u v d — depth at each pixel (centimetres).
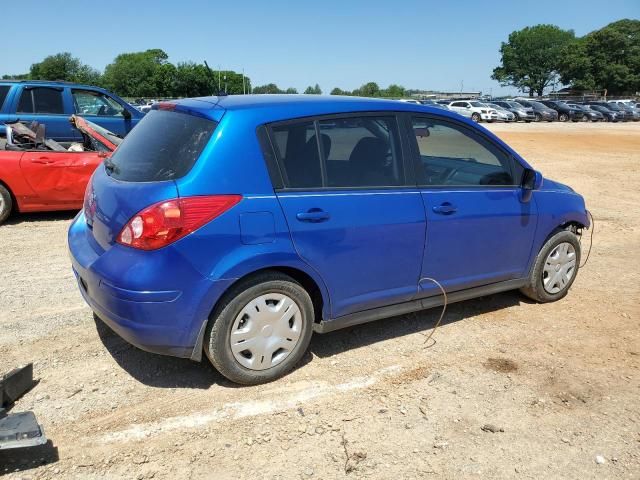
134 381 366
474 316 494
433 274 423
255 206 335
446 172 430
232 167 333
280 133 353
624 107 5269
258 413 336
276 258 341
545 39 11919
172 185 321
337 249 366
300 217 349
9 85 1034
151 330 323
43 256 625
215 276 326
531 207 477
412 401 356
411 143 409
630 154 2080
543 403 360
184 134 348
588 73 10425
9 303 486
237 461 296
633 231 839
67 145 880
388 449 310
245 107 351
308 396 356
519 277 493
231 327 343
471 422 337
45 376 369
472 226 434
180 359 395
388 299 403
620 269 647
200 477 284
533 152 2094
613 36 10156
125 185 342
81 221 413
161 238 314
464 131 441
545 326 478
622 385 386
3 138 887
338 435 320
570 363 414
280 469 291
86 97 1109
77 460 291
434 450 310
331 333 446
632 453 314
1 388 325
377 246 384
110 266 324
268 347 357
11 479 275
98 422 322
